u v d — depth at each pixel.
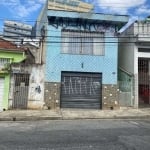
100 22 19.75
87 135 9.48
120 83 20.19
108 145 7.94
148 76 20.41
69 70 19.28
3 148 7.61
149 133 9.98
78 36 19.66
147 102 20.23
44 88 18.95
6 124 13.02
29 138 9.01
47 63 19.14
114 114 16.41
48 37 19.28
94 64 19.58
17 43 25.52
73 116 15.62
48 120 14.82
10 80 18.73
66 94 19.23
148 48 20.19
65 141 8.48
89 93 19.47
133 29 20.02
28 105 18.67
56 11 19.02
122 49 22.36
